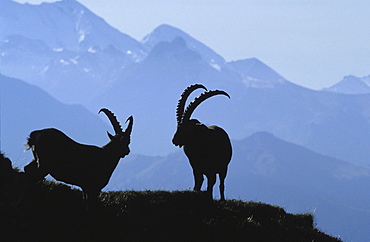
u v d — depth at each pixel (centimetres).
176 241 5200
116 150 4984
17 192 4544
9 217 4409
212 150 6266
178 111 6500
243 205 6438
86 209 5009
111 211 5169
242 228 5709
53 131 4719
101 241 4738
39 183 5066
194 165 6341
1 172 4438
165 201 5784
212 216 5853
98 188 4903
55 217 4772
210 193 6272
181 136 6241
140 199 5700
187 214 5653
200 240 5344
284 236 5966
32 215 4650
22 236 4384
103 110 5141
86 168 4781
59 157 4659
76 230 4738
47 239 4506
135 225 5147
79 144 4834
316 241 6141
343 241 6712
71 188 5356
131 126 5125
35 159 4803
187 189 6375
